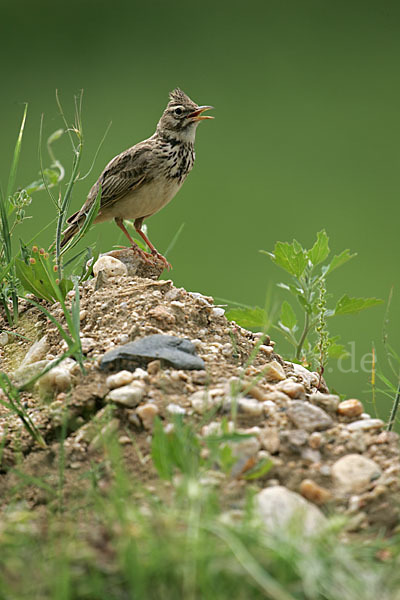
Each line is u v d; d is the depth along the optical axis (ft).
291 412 23.25
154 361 25.27
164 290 30.45
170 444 20.48
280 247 33.91
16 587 17.04
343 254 33.76
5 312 32.37
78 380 25.31
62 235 39.88
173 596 16.94
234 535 17.79
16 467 22.66
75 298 27.66
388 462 21.80
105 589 17.11
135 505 19.92
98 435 22.85
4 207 32.60
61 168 33.60
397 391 29.94
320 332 32.50
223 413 23.34
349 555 18.16
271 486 21.07
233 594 17.13
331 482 21.22
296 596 17.16
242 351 28.40
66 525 19.36
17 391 23.94
